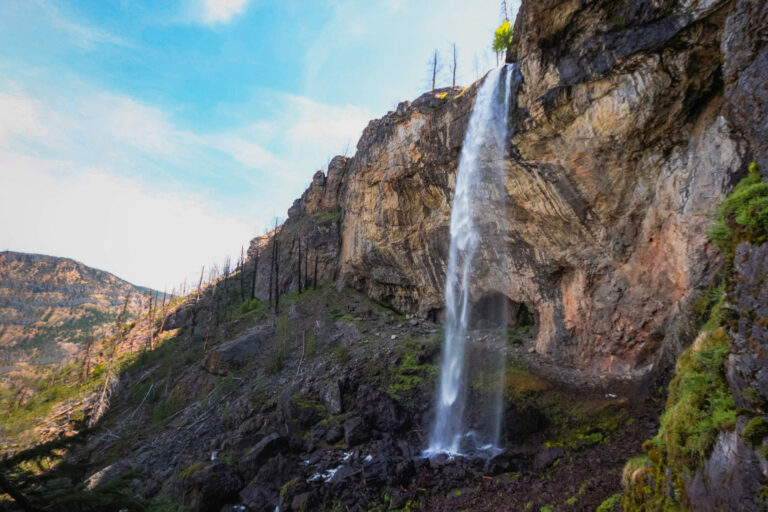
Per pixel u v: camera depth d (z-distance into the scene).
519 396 15.48
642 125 12.62
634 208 14.10
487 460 12.01
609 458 10.59
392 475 11.80
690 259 12.20
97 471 18.69
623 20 12.06
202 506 12.55
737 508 3.99
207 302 48.41
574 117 14.09
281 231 48.81
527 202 17.17
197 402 25.27
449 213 23.17
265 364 26.11
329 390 19.42
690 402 5.25
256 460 14.25
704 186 11.71
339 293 35.44
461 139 19.95
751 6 5.25
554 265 17.72
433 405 16.56
